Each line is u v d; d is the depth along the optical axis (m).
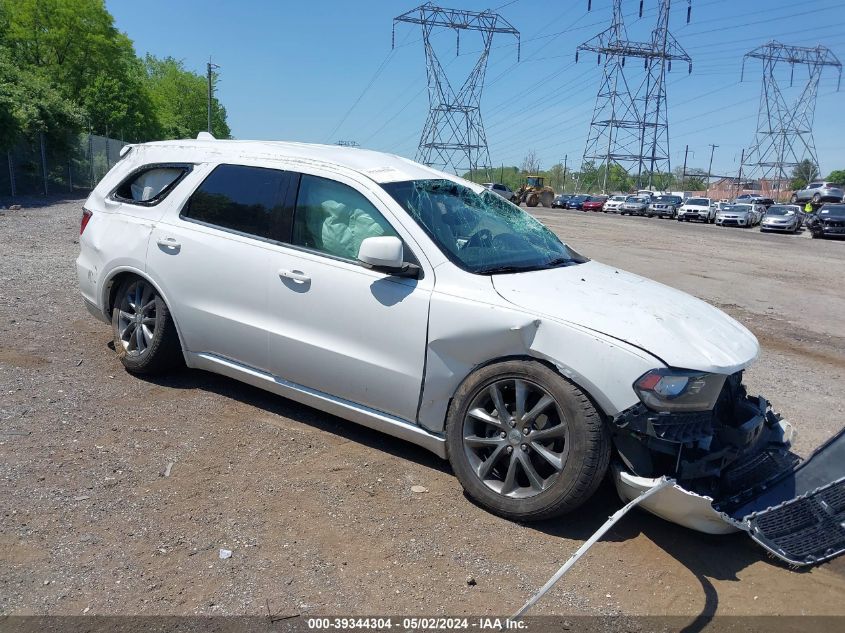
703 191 87.62
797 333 8.98
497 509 3.49
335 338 3.98
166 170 4.95
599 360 3.22
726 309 10.48
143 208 4.93
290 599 2.79
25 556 2.92
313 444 4.17
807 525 3.34
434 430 3.78
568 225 30.92
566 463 3.30
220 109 76.44
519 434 3.45
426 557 3.14
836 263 19.28
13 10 38.56
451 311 3.61
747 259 18.89
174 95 72.06
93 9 40.34
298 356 4.13
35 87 26.67
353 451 4.12
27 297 7.11
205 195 4.66
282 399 4.83
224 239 4.44
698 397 3.23
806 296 12.52
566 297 3.58
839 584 3.19
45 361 5.20
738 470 3.68
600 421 3.27
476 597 2.89
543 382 3.35
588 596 2.96
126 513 3.29
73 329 6.09
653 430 3.15
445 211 4.18
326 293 3.99
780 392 6.14
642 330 3.34
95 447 3.92
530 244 4.38
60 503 3.33
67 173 28.27
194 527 3.22
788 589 3.12
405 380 3.77
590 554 3.27
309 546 3.15
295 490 3.62
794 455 3.92
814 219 31.78
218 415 4.49
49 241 11.62
